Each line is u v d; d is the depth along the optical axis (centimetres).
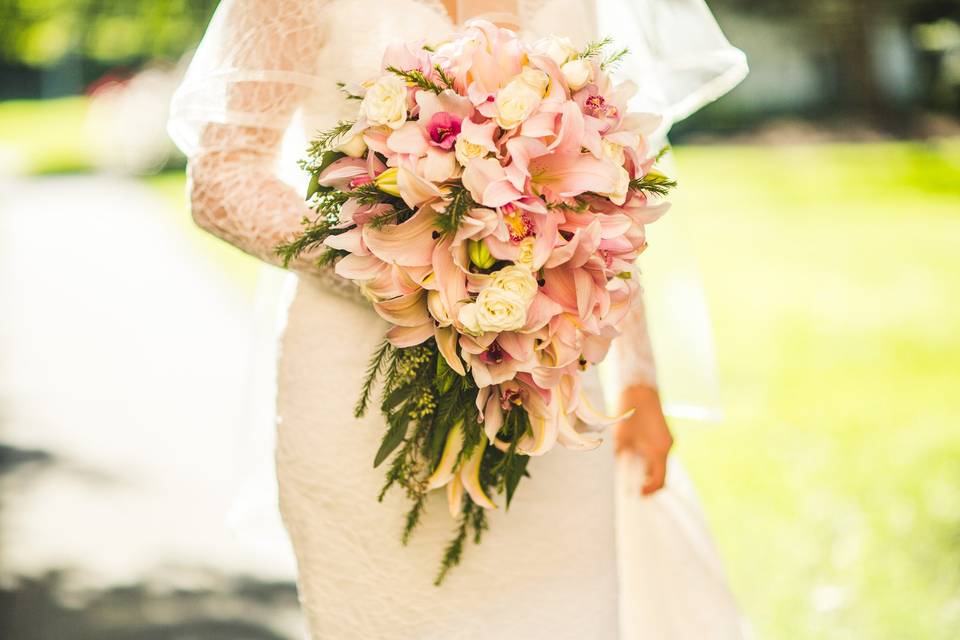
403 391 243
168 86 2748
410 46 234
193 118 264
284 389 269
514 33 255
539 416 238
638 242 239
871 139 2427
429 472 256
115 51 4384
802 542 497
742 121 2644
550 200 229
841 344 916
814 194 1789
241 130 261
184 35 3428
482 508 260
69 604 493
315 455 261
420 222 227
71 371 944
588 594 271
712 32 303
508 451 242
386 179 225
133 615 480
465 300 227
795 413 716
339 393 260
